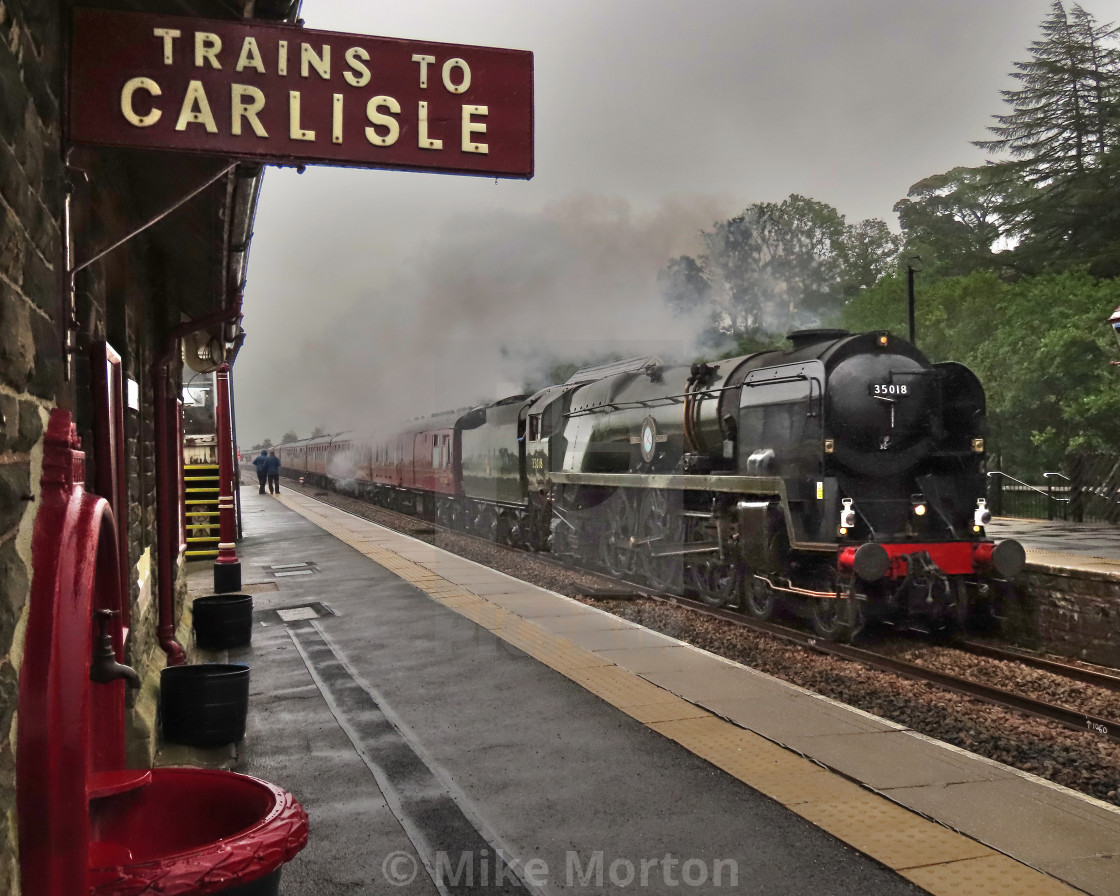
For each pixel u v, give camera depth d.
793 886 3.63
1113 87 45.53
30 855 2.21
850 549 8.92
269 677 7.08
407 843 4.04
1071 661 8.71
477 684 6.71
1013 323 24.91
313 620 9.42
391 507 23.16
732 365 11.41
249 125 3.14
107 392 4.16
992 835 4.14
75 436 2.69
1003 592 9.85
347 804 4.48
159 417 6.75
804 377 9.79
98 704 3.67
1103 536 14.80
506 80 3.44
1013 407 24.16
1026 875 3.74
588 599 10.33
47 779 2.23
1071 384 23.33
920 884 3.66
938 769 5.00
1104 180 38.62
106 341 4.54
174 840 3.04
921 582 9.22
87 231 4.04
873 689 7.26
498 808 4.43
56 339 2.73
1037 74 47.75
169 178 4.85
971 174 54.44
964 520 10.03
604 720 5.83
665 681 6.78
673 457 11.32
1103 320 22.61
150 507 6.45
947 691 7.27
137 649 5.15
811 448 9.63
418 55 3.35
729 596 10.80
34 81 2.48
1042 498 19.72
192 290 7.91
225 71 3.12
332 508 25.73
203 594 11.38
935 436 9.95
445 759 5.13
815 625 9.70
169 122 3.05
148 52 3.03
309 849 3.97
